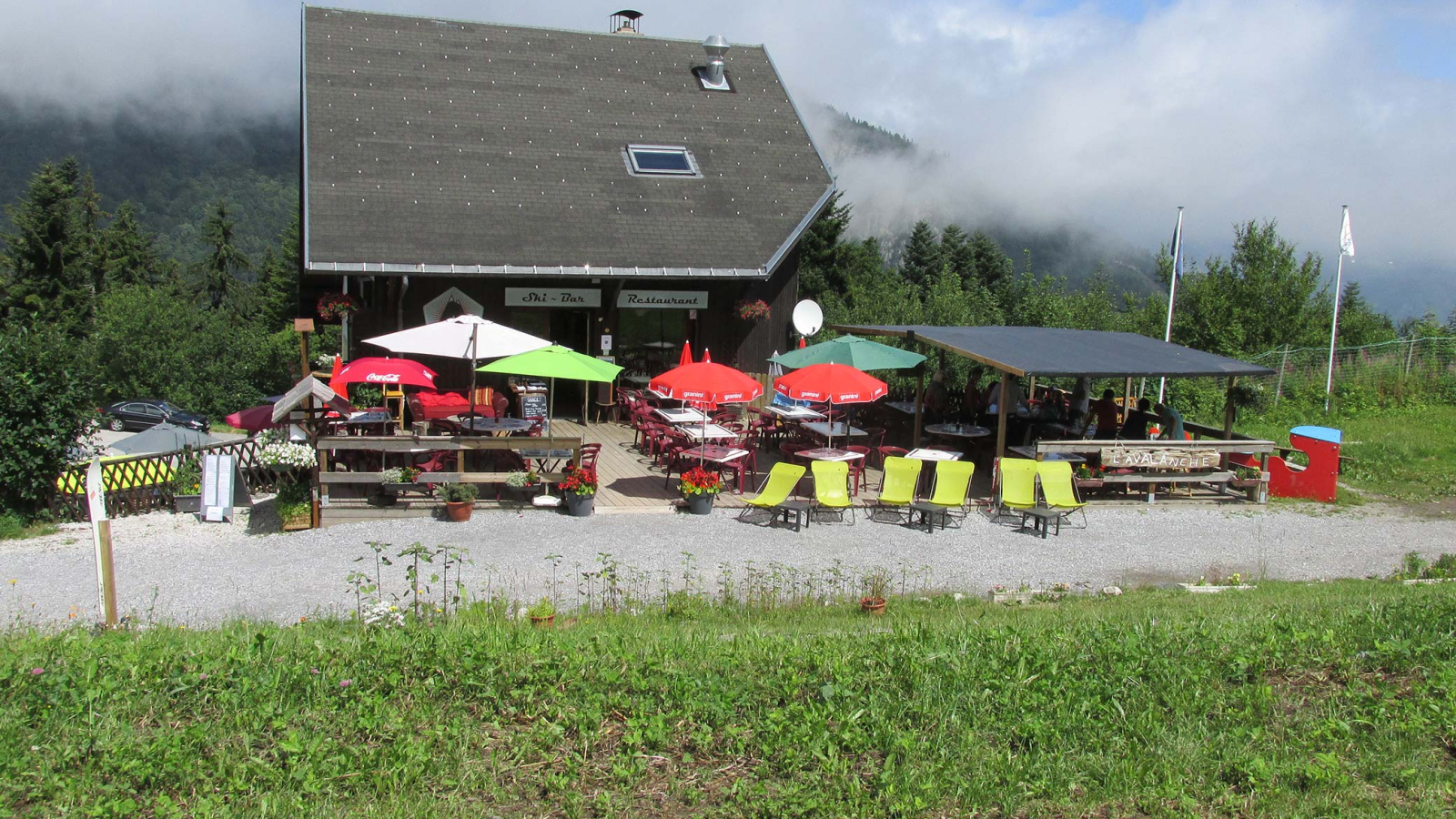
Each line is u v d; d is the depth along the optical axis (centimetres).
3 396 1617
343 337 2070
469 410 1725
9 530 1527
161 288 5231
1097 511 1614
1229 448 1662
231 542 1391
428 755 572
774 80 2750
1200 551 1385
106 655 713
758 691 667
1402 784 565
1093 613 962
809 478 1731
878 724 617
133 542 1423
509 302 2112
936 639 766
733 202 2317
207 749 580
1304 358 3189
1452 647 746
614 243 2130
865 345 1755
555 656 708
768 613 1038
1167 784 557
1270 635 776
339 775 553
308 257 1902
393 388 1950
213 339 4931
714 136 2497
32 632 876
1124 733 619
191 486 1644
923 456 1603
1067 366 1564
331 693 648
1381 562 1349
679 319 2294
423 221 2041
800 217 2322
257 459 1781
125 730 598
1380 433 2438
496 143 2277
